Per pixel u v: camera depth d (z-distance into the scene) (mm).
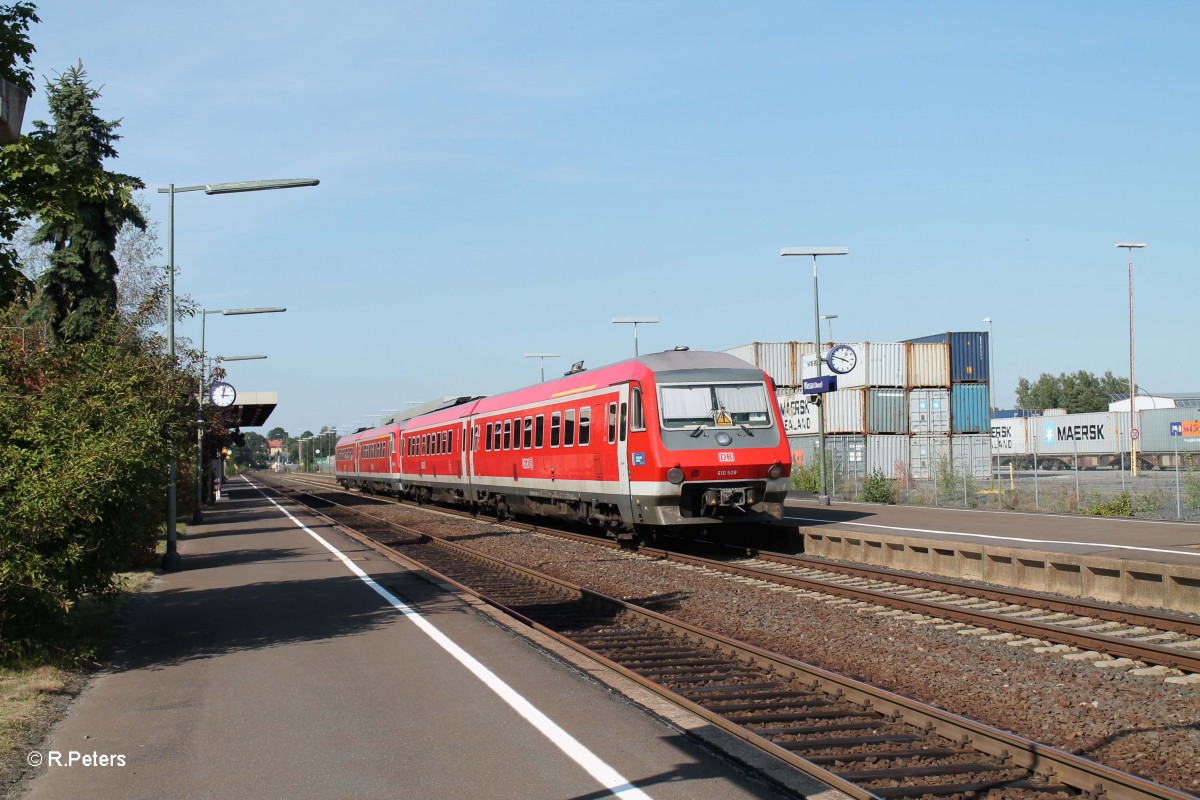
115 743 7145
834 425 42281
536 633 11234
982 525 21312
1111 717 7680
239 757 6738
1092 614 11945
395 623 11938
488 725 7359
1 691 8422
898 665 9602
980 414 43938
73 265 31141
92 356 11945
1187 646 10258
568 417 22516
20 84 10195
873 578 15648
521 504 27078
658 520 18594
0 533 9305
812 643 10828
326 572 17672
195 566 19547
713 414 18734
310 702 8172
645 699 8117
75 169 10977
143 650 10766
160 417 12125
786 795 5828
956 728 7016
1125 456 59625
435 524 31016
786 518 24250
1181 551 15930
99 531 10594
